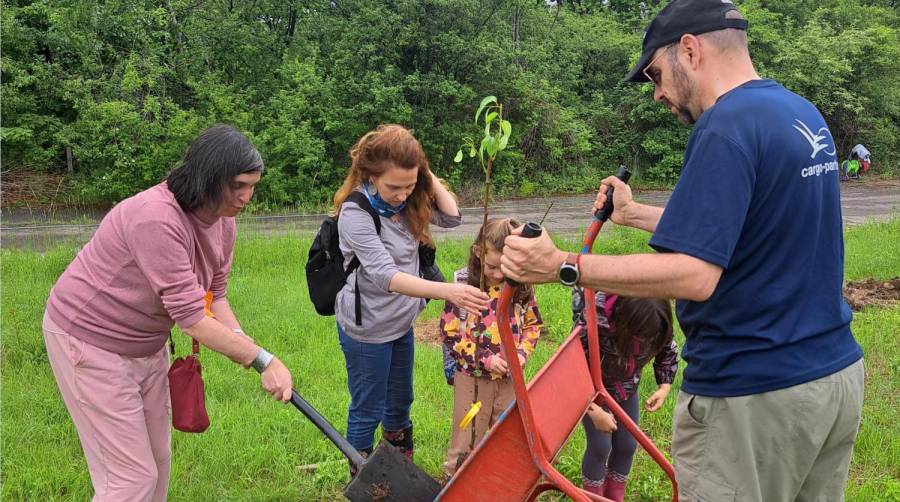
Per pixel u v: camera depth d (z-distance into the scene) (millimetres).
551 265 2000
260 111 19375
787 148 1969
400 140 2977
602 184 2740
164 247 2432
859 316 6996
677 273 1905
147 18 18859
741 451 2064
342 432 4281
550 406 2361
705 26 2105
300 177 18547
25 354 5477
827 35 25594
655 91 2285
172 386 2758
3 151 17641
